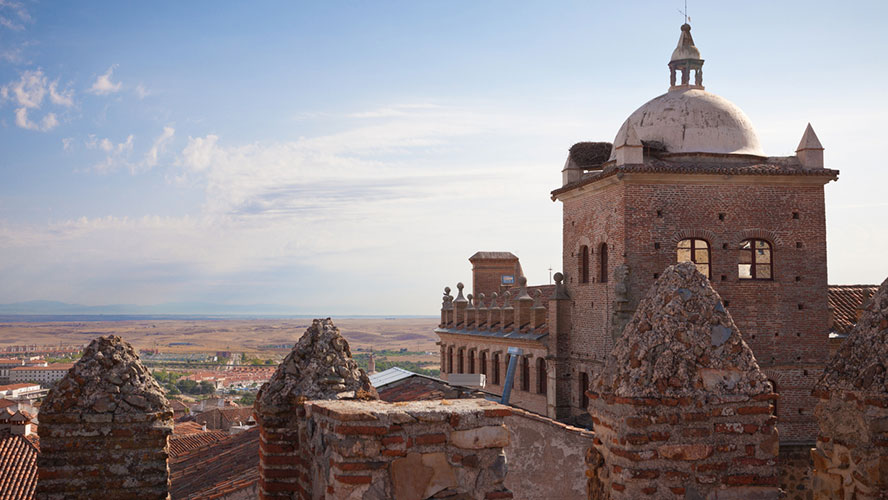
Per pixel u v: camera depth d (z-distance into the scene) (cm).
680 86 4494
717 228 3972
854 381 932
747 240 4012
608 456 950
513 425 2227
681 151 4125
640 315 971
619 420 916
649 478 898
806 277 4022
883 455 885
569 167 4628
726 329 945
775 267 4012
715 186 3981
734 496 910
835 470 954
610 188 4069
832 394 961
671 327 937
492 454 857
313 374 1095
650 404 907
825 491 968
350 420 816
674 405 910
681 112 4225
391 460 823
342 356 1123
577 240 4466
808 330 3991
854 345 958
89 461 1133
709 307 951
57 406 1130
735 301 3941
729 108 4278
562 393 4481
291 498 1072
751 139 4228
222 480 2309
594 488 980
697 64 4488
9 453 3709
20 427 4041
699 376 923
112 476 1136
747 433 919
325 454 865
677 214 3950
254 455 2478
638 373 921
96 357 1167
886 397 887
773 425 923
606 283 4094
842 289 4481
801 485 3816
